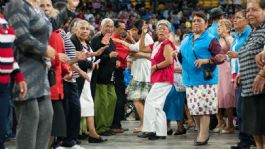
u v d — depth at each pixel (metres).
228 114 7.51
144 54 7.30
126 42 7.84
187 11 22.66
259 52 4.06
